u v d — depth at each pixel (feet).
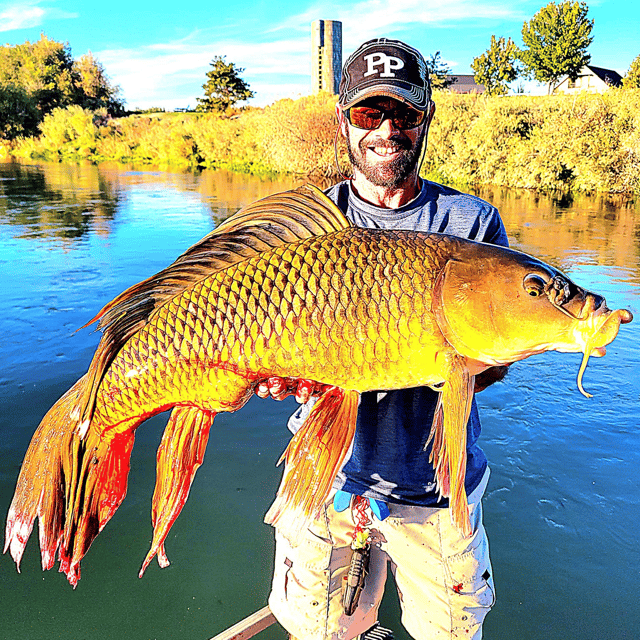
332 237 5.94
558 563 10.48
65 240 38.52
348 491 7.25
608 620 9.25
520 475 13.09
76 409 6.50
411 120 6.87
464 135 72.64
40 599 10.00
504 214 48.52
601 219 45.75
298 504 6.03
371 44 6.82
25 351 19.89
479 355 5.75
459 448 5.59
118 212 50.93
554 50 138.82
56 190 68.59
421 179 7.63
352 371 5.85
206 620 9.53
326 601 7.68
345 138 7.50
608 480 12.84
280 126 88.84
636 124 62.39
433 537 7.34
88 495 6.53
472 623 7.55
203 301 6.04
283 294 5.83
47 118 144.66
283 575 7.85
